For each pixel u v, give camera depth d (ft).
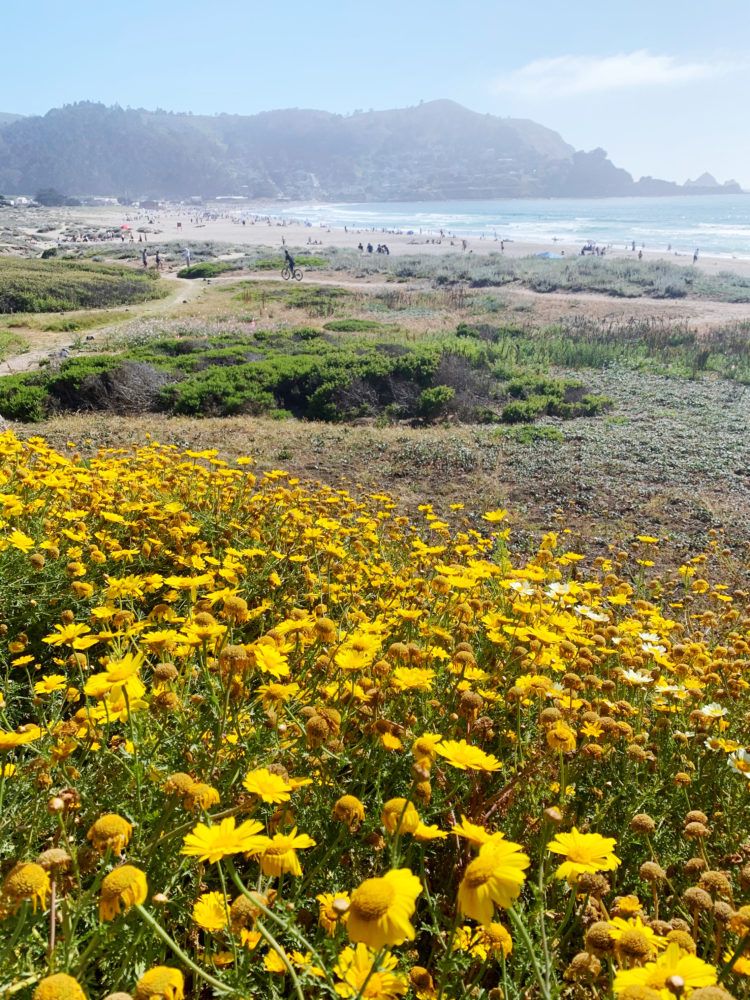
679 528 30.60
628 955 4.17
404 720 7.68
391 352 67.41
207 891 5.97
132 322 101.14
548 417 52.75
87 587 10.35
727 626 16.03
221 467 22.22
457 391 57.67
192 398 52.26
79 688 8.87
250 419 49.96
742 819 7.64
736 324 91.15
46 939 4.67
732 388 61.31
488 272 152.15
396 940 3.53
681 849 7.27
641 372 69.05
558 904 6.25
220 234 350.43
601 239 305.12
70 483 15.90
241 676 6.67
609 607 14.76
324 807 6.42
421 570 17.40
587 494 34.53
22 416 48.91
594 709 8.73
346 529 17.48
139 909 3.91
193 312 109.29
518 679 8.36
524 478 36.86
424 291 130.21
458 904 4.07
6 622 10.80
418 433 45.98
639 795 7.42
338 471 37.81
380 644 8.41
